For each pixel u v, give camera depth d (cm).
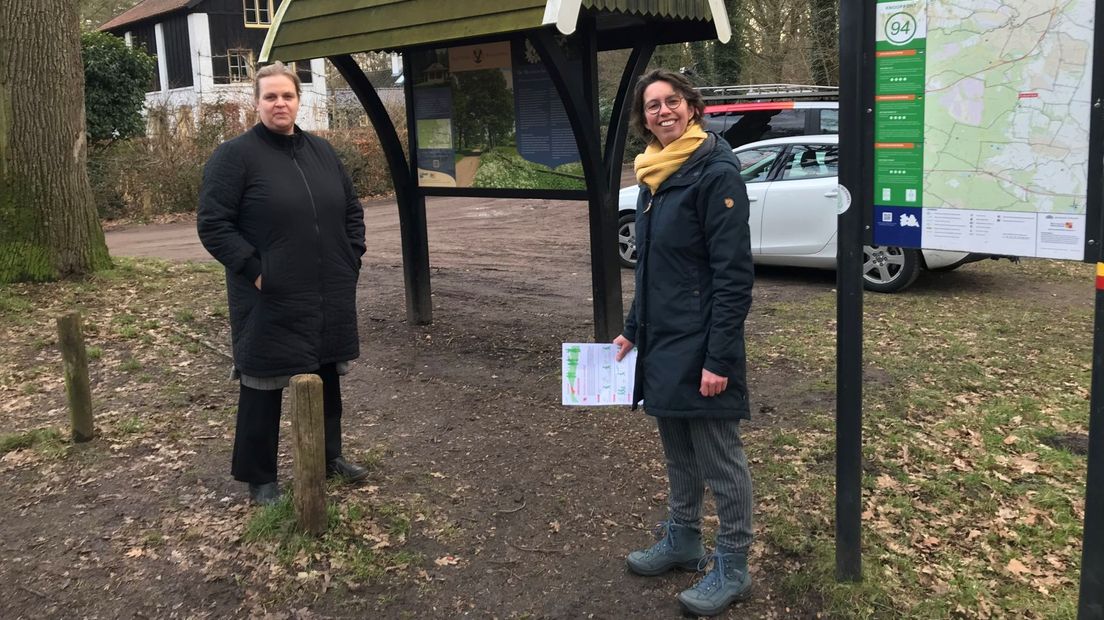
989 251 249
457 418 494
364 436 469
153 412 504
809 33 2011
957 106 249
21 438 457
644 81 281
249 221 347
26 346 633
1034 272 902
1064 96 229
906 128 260
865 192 272
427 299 699
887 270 804
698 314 277
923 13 251
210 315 722
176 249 1243
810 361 579
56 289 780
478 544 352
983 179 247
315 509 348
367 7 575
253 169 344
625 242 951
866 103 266
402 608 309
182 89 2823
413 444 457
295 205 350
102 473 422
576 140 551
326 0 608
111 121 1856
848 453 295
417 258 687
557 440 456
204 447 452
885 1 258
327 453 404
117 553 346
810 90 1258
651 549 326
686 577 322
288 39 628
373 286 874
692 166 273
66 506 389
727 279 265
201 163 1753
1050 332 648
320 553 340
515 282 880
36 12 771
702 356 277
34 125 784
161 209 1705
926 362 572
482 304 775
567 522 369
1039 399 500
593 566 333
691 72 1756
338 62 623
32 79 778
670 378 280
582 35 544
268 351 355
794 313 718
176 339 652
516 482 408
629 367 318
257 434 369
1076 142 229
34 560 343
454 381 559
